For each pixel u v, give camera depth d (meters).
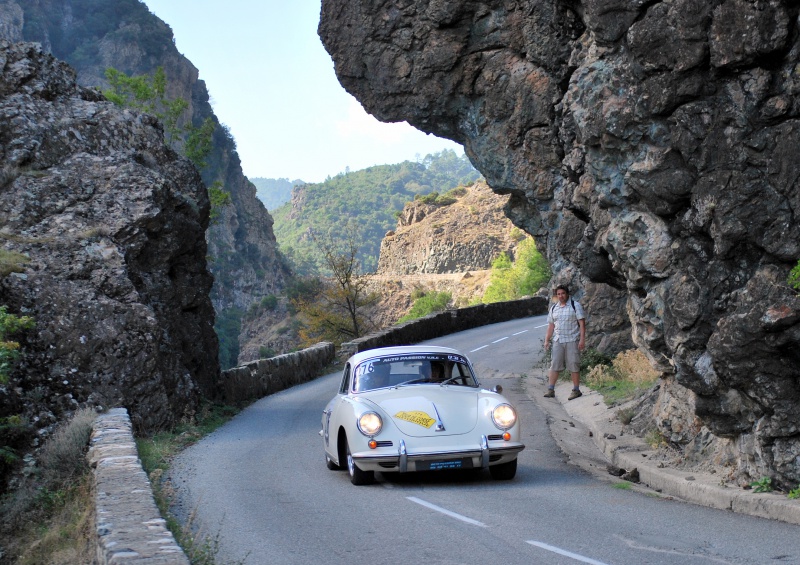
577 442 12.63
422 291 155.00
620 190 9.72
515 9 19.08
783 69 7.90
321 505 8.18
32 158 15.25
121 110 17.16
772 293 7.67
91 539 6.95
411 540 6.60
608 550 6.12
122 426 10.69
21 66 16.19
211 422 15.08
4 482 11.23
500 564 5.79
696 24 8.35
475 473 10.01
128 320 13.57
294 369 23.12
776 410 7.69
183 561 4.73
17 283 13.20
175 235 15.76
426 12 19.92
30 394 12.46
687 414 9.90
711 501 8.02
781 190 7.78
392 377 9.98
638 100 9.02
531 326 37.66
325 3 21.28
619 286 12.66
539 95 19.38
